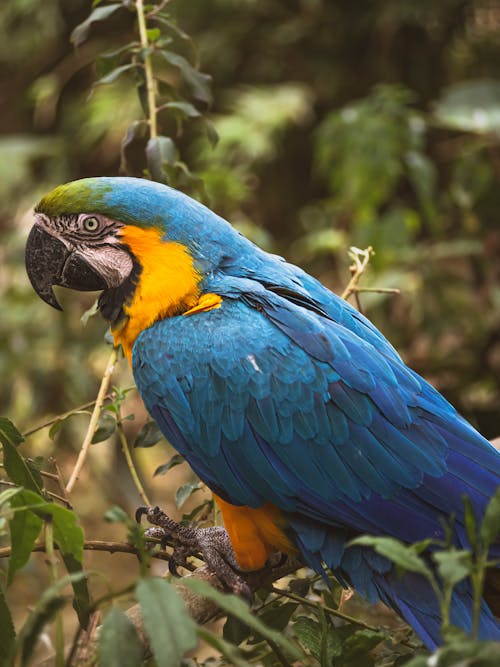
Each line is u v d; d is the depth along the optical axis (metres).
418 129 7.61
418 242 8.43
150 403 3.68
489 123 7.60
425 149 9.55
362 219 7.57
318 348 3.47
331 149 7.75
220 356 3.53
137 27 4.88
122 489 7.46
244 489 3.53
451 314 7.12
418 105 10.06
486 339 7.15
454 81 10.11
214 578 3.65
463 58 10.09
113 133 9.95
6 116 11.20
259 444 3.48
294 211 10.28
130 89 9.92
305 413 3.43
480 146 7.91
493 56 10.04
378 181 7.57
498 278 7.75
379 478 3.33
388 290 4.27
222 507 3.66
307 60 10.29
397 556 2.32
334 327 3.58
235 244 3.83
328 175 8.95
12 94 11.16
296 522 3.50
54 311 7.86
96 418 3.84
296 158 10.24
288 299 3.71
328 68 10.26
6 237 8.99
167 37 4.63
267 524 3.58
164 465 3.97
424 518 3.28
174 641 2.12
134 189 3.78
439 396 3.52
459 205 7.95
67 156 10.23
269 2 10.30
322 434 3.41
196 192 4.44
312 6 10.17
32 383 7.69
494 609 3.27
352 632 3.41
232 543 3.66
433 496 3.27
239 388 3.50
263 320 3.57
